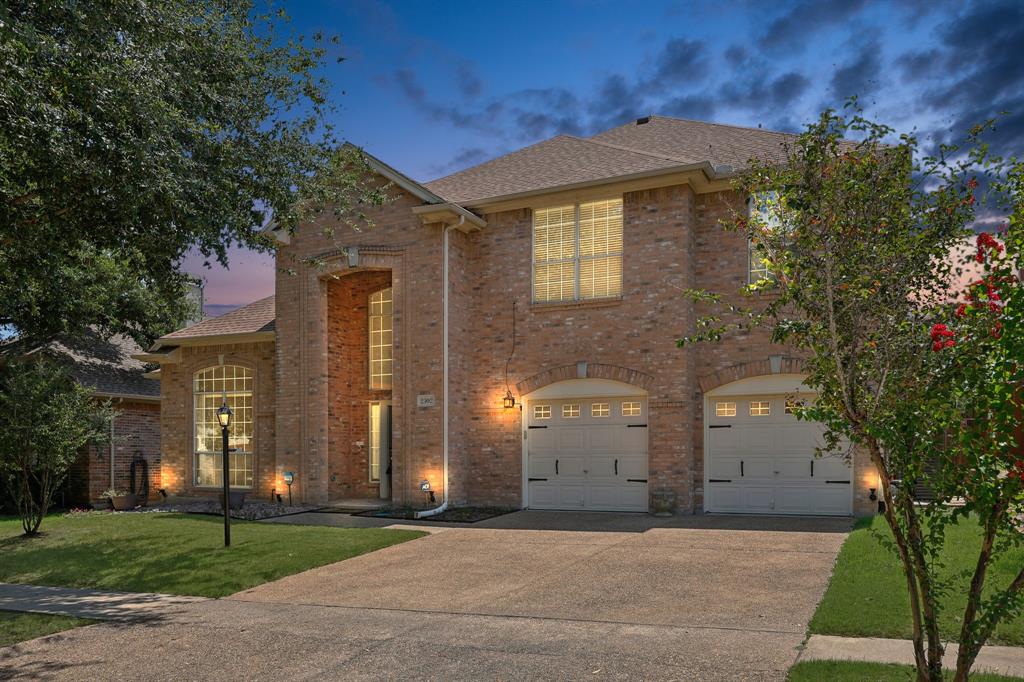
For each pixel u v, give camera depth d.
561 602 8.68
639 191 16.42
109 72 8.75
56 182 9.34
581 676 6.10
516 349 17.56
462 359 17.83
